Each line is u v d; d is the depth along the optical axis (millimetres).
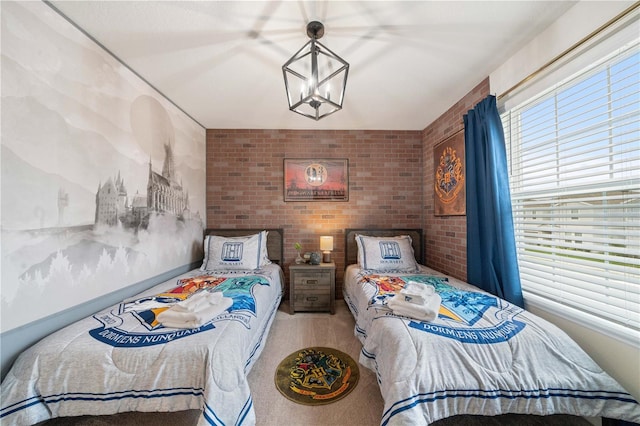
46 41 1295
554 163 1587
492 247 1901
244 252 2744
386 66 1911
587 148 1395
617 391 1104
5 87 1131
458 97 2416
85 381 1107
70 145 1427
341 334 2301
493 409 1082
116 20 1430
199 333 1282
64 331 1283
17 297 1175
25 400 1072
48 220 1307
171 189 2434
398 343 1224
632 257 1226
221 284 2117
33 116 1239
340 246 3283
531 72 1641
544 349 1203
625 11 1134
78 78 1473
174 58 1791
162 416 1342
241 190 3238
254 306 1742
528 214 1777
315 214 3268
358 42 1644
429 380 1090
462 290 1930
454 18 1441
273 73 1995
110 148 1705
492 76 1994
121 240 1790
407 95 2373
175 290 1948
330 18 1434
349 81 2117
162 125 2295
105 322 1384
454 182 2566
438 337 1242
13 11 1158
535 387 1099
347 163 3287
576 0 1325
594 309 1336
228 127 3195
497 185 1839
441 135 2834
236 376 1175
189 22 1455
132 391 1109
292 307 2799
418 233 3221
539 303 1615
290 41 1632
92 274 1558
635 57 1164
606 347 1242
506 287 1765
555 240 1595
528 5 1357
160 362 1140
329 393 1534
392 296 1818
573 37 1367
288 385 1603
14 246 1166
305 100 1378
